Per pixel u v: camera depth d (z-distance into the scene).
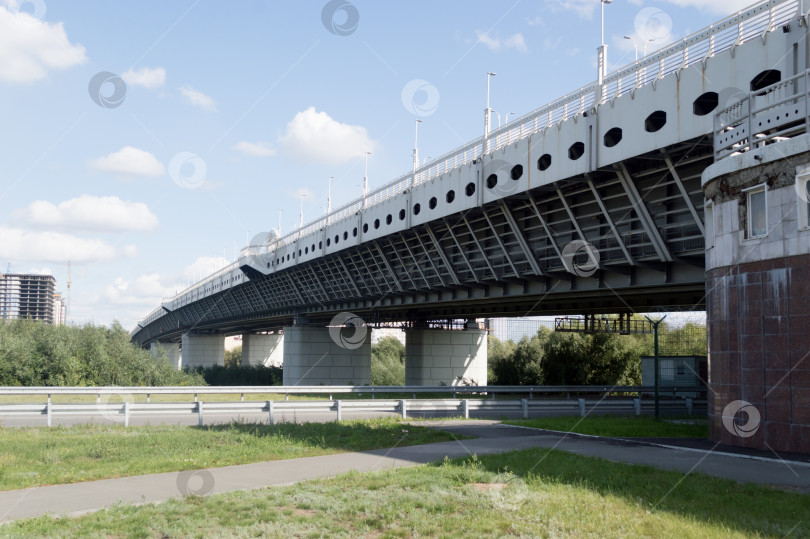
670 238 25.88
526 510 10.14
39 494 11.44
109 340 60.69
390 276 48.19
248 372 92.38
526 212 33.41
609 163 25.08
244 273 72.00
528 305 44.88
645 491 11.39
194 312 107.56
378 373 88.62
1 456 15.38
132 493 11.52
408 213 39.66
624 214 27.55
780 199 16.56
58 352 51.81
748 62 19.95
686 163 23.14
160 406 24.58
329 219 52.59
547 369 62.81
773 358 16.52
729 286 18.08
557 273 32.28
